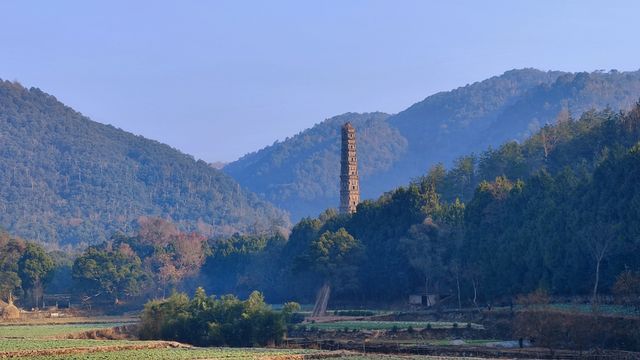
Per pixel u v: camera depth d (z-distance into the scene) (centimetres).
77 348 18225
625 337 17512
